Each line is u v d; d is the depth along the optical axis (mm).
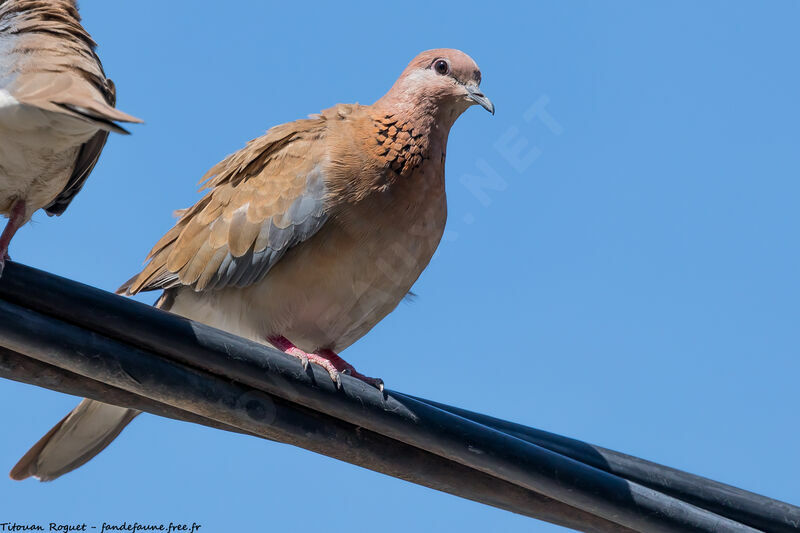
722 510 10156
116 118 7809
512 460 9398
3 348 8992
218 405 9055
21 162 9383
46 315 8508
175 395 8930
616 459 10148
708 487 10172
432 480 9938
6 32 10031
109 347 8648
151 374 8797
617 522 9750
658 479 10141
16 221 9945
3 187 9797
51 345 8461
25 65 9117
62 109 8094
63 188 10484
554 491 9516
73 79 8727
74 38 10070
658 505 9633
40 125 8867
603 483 9547
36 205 10109
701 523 9672
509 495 10047
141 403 9547
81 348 8555
